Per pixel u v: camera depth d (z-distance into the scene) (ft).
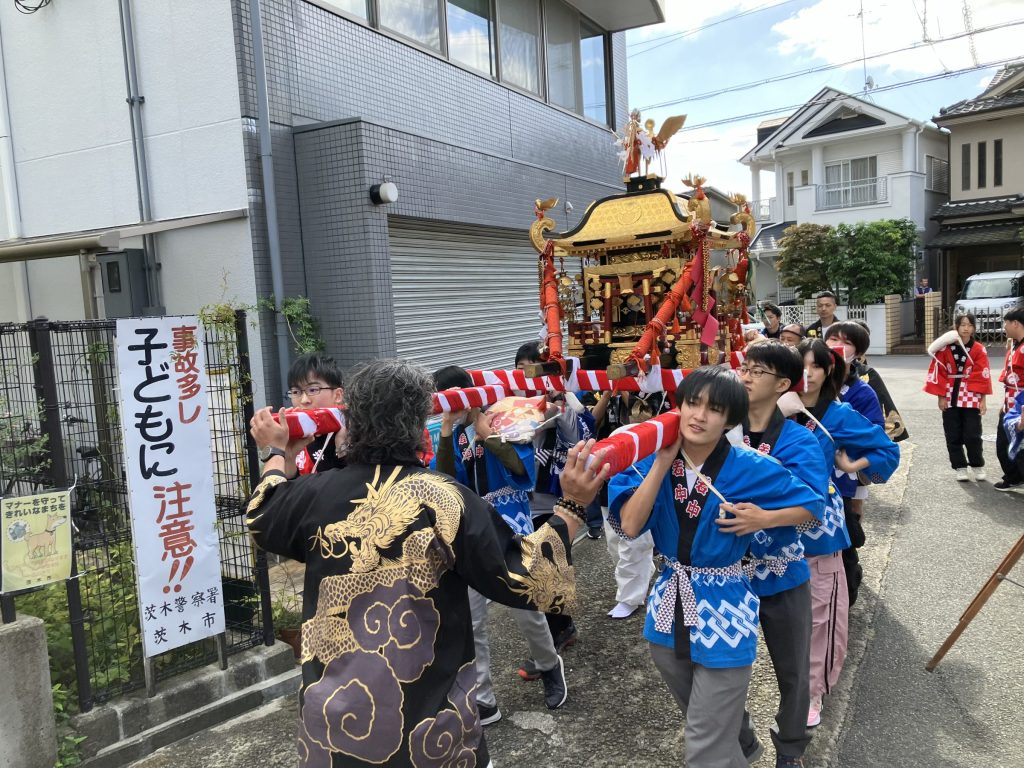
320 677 5.60
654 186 16.28
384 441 6.07
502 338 28.07
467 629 6.02
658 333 13.52
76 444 12.57
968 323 23.09
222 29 18.95
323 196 19.98
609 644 13.71
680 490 7.93
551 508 13.92
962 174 78.18
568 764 10.20
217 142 19.48
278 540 6.17
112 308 21.01
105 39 21.03
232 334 12.83
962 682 11.78
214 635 11.75
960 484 23.56
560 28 33.91
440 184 22.84
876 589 15.46
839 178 83.61
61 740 10.06
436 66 25.38
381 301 19.93
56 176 22.63
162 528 11.09
